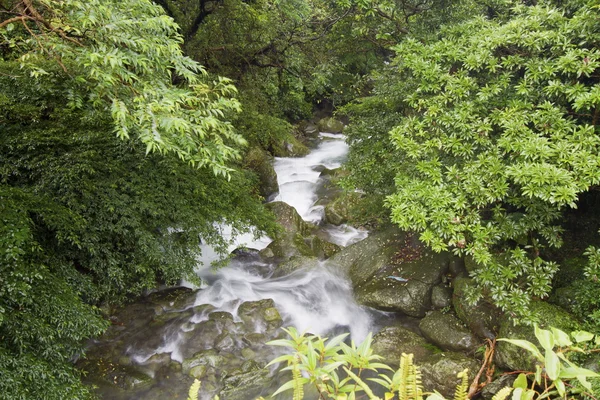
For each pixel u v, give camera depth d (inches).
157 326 210.5
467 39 195.6
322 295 239.6
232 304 231.1
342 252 263.1
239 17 337.4
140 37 130.6
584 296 171.3
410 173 190.5
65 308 150.7
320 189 382.3
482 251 161.6
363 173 235.3
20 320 138.7
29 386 131.1
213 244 221.8
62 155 185.3
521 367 161.6
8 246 142.9
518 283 184.4
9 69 194.9
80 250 184.9
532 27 173.6
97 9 120.4
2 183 176.4
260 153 359.3
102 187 190.9
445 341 189.8
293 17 315.6
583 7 166.1
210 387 179.6
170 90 136.5
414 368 55.3
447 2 223.5
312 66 349.4
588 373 55.9
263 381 183.0
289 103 515.5
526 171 141.0
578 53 154.6
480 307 192.2
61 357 146.1
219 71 350.3
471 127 167.8
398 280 229.6
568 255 205.2
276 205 319.3
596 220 210.8
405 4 238.7
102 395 172.4
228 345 202.2
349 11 253.8
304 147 469.7
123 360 190.2
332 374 62.6
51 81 191.3
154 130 112.4
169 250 204.4
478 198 159.8
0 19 164.6
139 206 194.9
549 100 171.8
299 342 65.2
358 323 222.5
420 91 193.6
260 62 373.4
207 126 129.4
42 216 166.9
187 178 219.9
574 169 140.3
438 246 161.8
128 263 196.4
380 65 328.5
